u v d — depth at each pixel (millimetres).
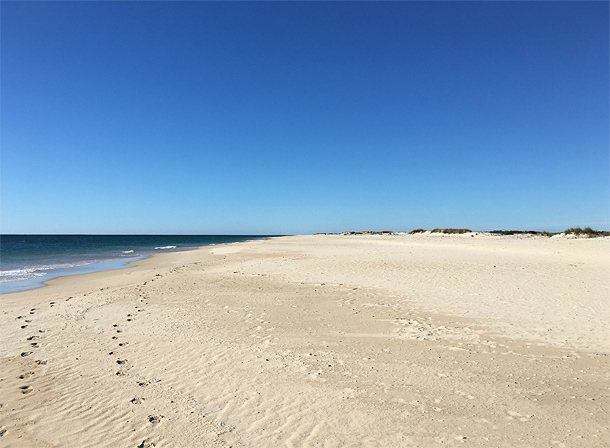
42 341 7324
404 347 6582
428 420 4184
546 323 7738
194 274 16828
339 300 10461
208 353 6523
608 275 12281
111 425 4316
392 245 31906
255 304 10242
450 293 10805
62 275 18469
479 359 5934
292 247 35469
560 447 3613
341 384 5168
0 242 75938
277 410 4535
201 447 3832
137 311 9719
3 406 4789
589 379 5117
